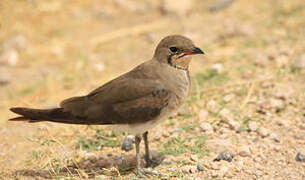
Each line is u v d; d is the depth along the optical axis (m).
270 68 16.56
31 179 11.16
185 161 11.38
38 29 22.28
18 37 21.19
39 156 12.33
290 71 16.14
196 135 12.75
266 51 17.89
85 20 23.05
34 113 10.86
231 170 11.00
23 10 23.14
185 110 14.05
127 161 11.73
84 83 17.75
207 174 10.82
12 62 20.03
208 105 14.37
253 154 11.66
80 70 18.94
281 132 12.70
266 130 12.56
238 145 12.05
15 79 18.88
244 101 14.42
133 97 10.97
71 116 11.06
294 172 10.91
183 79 11.23
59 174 11.32
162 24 22.14
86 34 21.88
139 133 11.16
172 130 13.05
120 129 11.27
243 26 20.17
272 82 15.49
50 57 20.47
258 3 23.19
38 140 13.25
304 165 11.16
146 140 11.60
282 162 11.34
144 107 10.91
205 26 21.44
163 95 10.93
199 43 19.80
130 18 23.16
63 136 13.48
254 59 17.38
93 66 19.12
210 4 23.70
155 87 10.96
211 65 17.61
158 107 10.95
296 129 12.79
